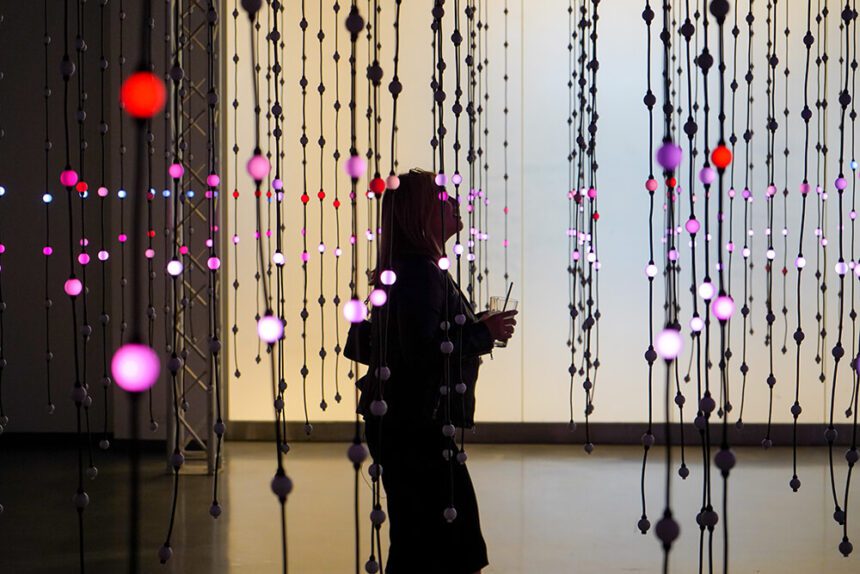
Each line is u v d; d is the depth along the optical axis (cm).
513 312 275
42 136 728
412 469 269
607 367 705
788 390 696
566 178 705
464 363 275
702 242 689
